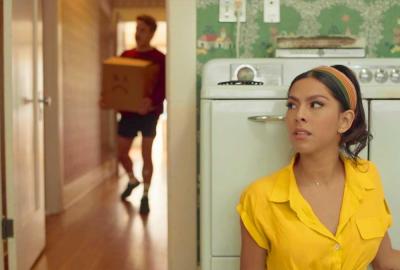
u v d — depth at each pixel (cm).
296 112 110
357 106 115
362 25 192
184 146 189
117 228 324
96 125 512
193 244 192
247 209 116
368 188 114
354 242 109
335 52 174
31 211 252
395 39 192
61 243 291
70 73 406
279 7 192
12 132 219
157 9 605
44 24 357
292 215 110
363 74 168
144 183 372
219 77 173
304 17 192
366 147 132
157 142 789
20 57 233
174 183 190
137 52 393
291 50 175
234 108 133
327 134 109
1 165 227
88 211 376
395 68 168
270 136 132
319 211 112
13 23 220
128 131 394
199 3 191
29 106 251
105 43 572
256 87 133
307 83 110
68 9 399
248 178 133
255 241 115
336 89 109
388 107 131
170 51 188
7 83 217
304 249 107
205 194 135
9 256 220
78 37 437
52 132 365
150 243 290
